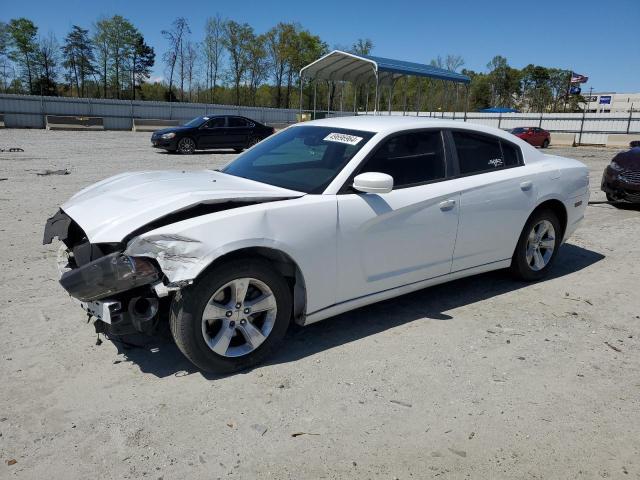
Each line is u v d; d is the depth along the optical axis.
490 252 4.55
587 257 6.11
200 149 19.41
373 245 3.69
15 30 57.44
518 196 4.61
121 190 3.63
